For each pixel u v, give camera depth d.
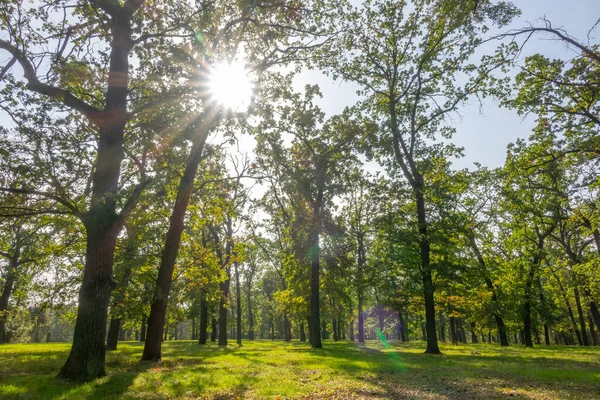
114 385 9.42
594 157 19.75
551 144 21.23
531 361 16.55
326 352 21.28
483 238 32.88
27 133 10.80
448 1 12.41
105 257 11.27
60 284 19.50
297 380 10.48
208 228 29.88
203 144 17.00
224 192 19.47
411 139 23.81
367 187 24.70
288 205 30.20
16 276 21.66
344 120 25.58
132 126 13.85
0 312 25.91
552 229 31.34
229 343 39.59
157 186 13.09
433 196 22.48
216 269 21.92
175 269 20.75
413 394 8.48
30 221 17.25
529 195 25.45
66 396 8.05
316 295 25.19
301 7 15.09
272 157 22.95
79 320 10.77
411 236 22.36
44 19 11.87
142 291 16.98
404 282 24.22
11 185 11.62
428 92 23.88
